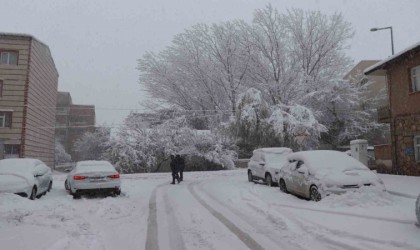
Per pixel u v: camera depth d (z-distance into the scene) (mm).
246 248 6016
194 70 41500
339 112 37844
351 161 11312
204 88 42156
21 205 9523
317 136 33125
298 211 8875
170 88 42344
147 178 22438
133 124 35500
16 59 31141
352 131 36844
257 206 9953
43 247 5840
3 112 30219
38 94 34250
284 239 6520
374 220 7418
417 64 17469
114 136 34281
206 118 42156
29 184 11578
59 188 16156
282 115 32656
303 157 11781
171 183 18344
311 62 39312
